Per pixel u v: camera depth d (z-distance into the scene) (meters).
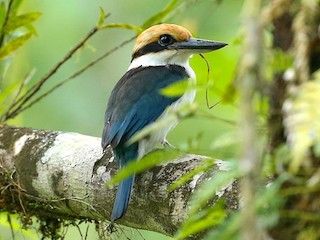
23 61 10.05
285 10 3.55
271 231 3.75
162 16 8.16
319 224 3.62
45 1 12.13
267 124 3.74
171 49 9.69
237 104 3.59
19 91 8.95
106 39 12.62
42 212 8.14
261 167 3.62
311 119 3.07
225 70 5.08
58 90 12.25
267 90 3.09
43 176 7.84
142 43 9.91
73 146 7.82
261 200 3.53
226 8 10.22
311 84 3.19
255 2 3.13
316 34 3.42
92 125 12.23
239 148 2.96
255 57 2.99
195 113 3.68
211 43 9.66
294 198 3.67
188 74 9.77
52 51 12.05
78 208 7.79
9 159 8.10
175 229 6.59
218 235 3.72
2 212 8.52
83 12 12.27
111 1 12.42
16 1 9.02
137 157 8.45
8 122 9.65
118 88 9.30
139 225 7.17
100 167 7.50
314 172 3.51
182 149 4.11
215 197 5.65
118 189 6.97
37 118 12.12
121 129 8.59
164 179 6.71
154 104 8.89
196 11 7.58
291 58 3.52
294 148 3.05
